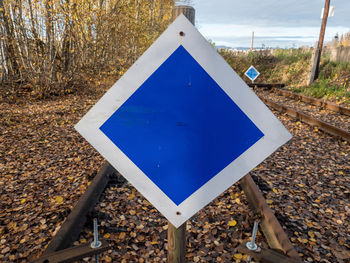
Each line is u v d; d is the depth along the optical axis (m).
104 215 3.27
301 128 7.46
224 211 3.46
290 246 2.49
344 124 8.00
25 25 10.70
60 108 9.38
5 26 11.06
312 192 4.04
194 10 1.19
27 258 2.68
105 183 3.95
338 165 5.03
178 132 1.08
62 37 11.58
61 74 11.75
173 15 1.21
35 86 10.95
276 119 1.01
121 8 12.37
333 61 17.20
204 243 2.92
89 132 1.11
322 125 7.14
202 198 1.11
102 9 11.48
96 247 2.04
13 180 4.34
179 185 1.11
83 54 12.50
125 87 1.07
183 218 1.13
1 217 3.36
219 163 1.08
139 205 3.57
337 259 2.73
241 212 3.41
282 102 12.04
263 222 3.07
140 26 16.31
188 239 2.97
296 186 4.20
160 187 1.12
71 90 12.21
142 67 1.06
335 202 3.80
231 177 1.08
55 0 9.97
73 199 3.74
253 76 16.64
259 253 2.00
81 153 5.45
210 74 1.03
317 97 12.86
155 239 2.98
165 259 2.72
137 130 1.10
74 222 2.87
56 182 4.24
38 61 10.86
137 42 17.00
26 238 2.95
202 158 1.09
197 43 1.03
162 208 1.13
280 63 20.97
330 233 3.13
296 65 19.36
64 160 5.10
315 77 15.65
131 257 2.72
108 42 12.74
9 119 7.66
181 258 1.39
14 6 10.22
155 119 1.08
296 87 15.84
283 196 3.89
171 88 1.06
